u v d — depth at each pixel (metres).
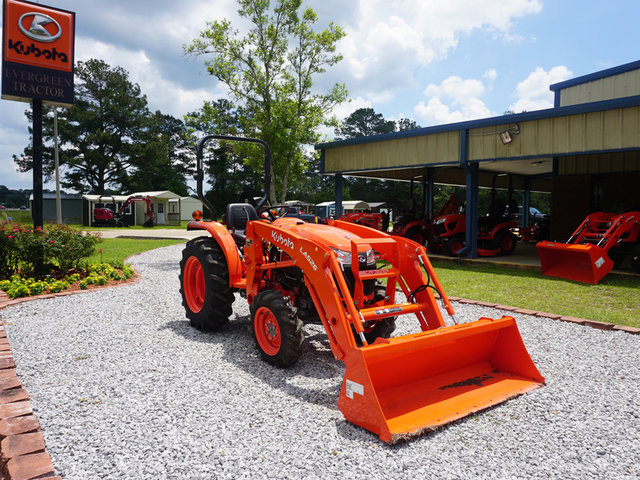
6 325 4.81
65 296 6.31
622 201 12.47
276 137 12.89
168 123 57.06
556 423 2.78
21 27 7.50
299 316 4.11
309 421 2.77
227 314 4.64
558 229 13.81
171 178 56.69
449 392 3.11
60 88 7.91
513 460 2.37
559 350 4.19
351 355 2.76
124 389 3.20
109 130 44.66
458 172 16.38
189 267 4.99
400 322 5.16
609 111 8.02
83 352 3.99
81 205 34.19
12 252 7.38
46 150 40.69
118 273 8.30
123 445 2.45
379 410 2.54
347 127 64.75
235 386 3.29
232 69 13.32
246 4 13.04
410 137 11.26
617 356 4.02
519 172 16.39
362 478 2.18
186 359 3.87
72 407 2.90
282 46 13.39
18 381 3.15
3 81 7.42
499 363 3.54
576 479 2.21
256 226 4.04
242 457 2.35
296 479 2.16
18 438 2.39
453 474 2.23
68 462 2.28
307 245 3.33
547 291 7.09
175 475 2.18
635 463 2.36
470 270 9.54
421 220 13.51
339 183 13.26
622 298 6.54
